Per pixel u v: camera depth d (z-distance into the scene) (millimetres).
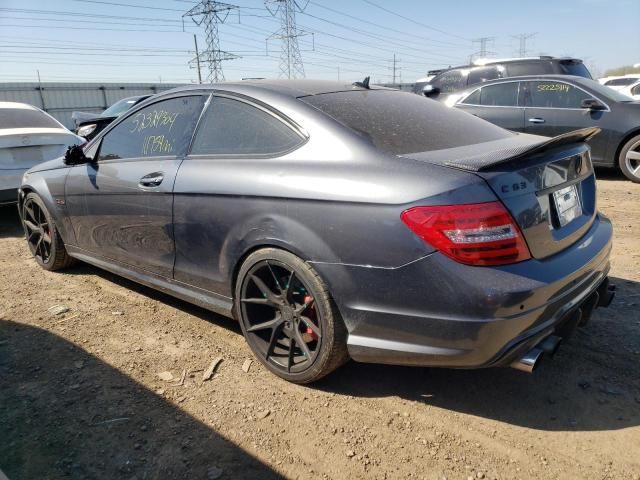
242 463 2275
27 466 2264
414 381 2865
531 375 2873
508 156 2289
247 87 3082
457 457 2293
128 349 3238
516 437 2406
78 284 4348
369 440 2410
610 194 7027
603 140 7762
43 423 2541
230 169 2898
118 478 2197
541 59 9508
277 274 2785
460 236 2148
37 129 6203
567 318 2459
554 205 2496
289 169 2650
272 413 2609
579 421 2500
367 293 2385
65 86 37906
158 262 3441
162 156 3381
